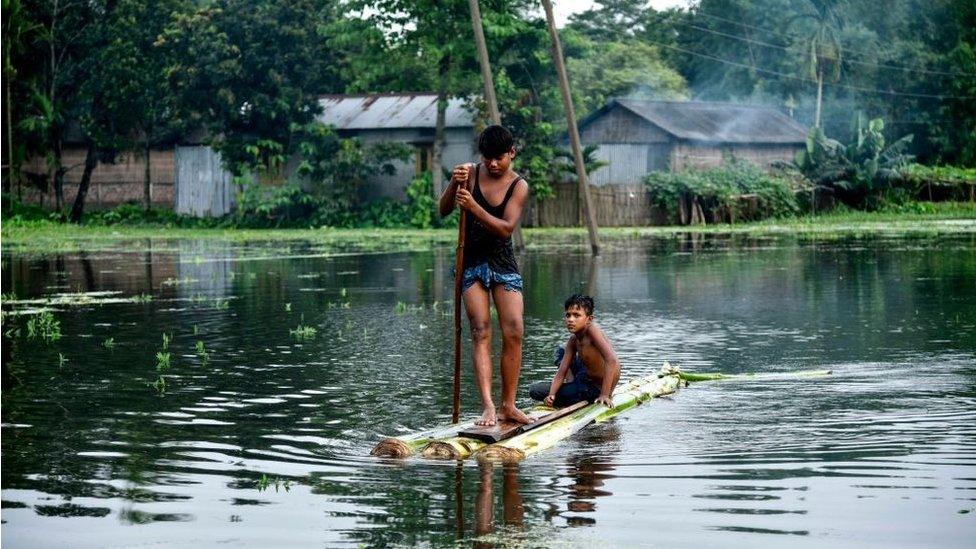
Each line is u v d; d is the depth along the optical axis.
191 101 41.56
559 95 44.12
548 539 4.98
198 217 43.78
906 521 5.23
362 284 18.94
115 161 46.09
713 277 19.45
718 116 48.06
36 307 15.31
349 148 41.25
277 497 5.71
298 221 42.44
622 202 42.34
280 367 10.09
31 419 7.70
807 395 8.60
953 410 7.88
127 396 8.60
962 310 14.09
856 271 20.25
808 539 4.96
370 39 41.28
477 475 6.15
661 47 66.56
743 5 60.84
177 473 6.21
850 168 48.12
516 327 7.37
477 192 7.46
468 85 40.25
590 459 6.55
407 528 5.16
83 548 4.89
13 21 39.72
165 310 14.89
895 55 57.78
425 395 8.71
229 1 41.69
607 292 17.00
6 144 41.12
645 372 9.80
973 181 52.12
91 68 42.59
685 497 5.68
